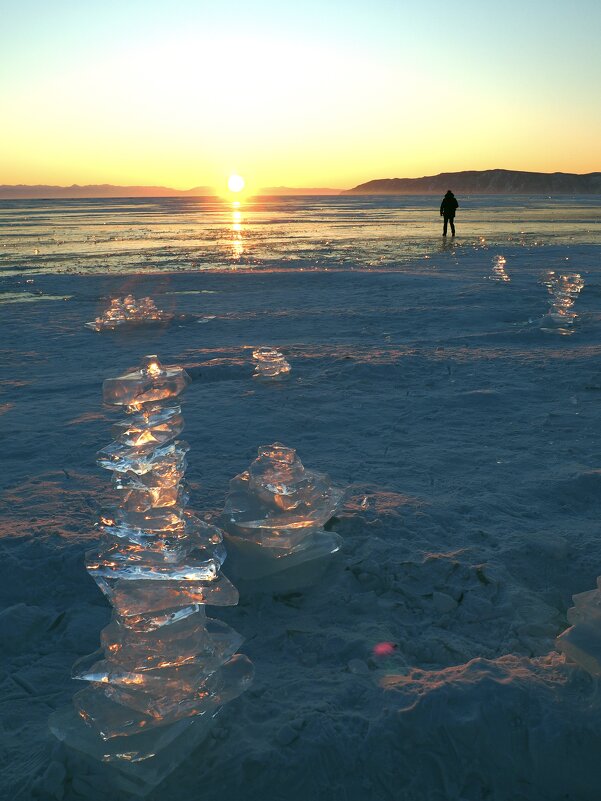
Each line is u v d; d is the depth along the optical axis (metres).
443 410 6.62
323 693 2.62
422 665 2.88
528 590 3.48
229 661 2.68
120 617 2.33
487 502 4.43
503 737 2.41
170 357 9.34
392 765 2.35
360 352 9.36
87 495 4.62
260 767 2.30
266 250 29.23
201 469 5.06
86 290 17.38
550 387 7.45
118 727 2.28
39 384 8.12
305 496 3.55
